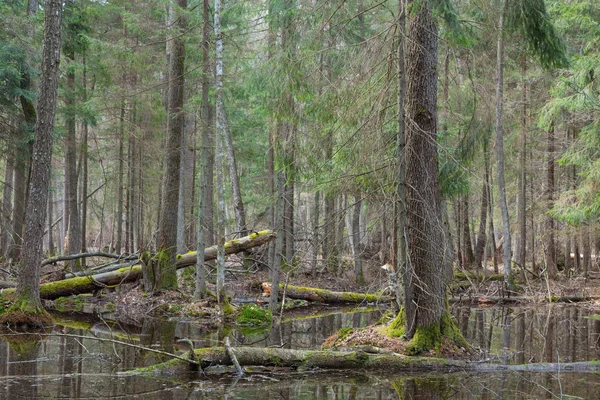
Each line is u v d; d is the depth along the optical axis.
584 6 17.42
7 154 20.36
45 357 9.26
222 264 14.78
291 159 11.15
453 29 8.88
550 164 24.27
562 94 17.78
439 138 13.91
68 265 20.16
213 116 24.00
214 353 8.73
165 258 16.98
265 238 18.52
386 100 9.51
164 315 14.91
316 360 8.90
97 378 7.98
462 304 19.19
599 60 16.03
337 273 22.14
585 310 17.70
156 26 17.91
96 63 20.97
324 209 23.55
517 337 12.28
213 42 16.45
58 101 21.50
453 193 12.57
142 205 28.56
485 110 11.22
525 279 21.62
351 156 9.70
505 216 20.83
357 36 13.43
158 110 22.38
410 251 9.59
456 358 9.42
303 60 9.68
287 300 18.69
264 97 11.03
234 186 23.14
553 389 7.75
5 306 12.53
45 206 12.60
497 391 7.62
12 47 17.66
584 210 18.38
